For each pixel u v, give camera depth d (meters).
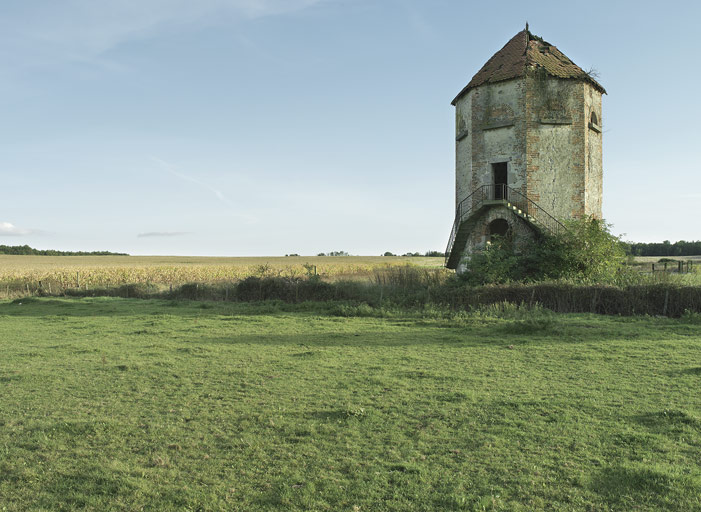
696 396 8.17
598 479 5.32
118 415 7.72
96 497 5.16
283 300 24.88
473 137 27.62
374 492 5.16
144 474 5.66
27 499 5.17
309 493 5.15
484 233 27.06
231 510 4.88
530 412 7.53
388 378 9.69
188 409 7.98
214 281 30.72
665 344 12.50
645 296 17.77
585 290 18.67
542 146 26.12
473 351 12.29
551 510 4.76
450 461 5.88
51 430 6.98
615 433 6.60
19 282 34.12
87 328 17.53
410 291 23.77
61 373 10.49
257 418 7.46
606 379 9.38
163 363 11.35
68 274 38.03
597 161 28.31
